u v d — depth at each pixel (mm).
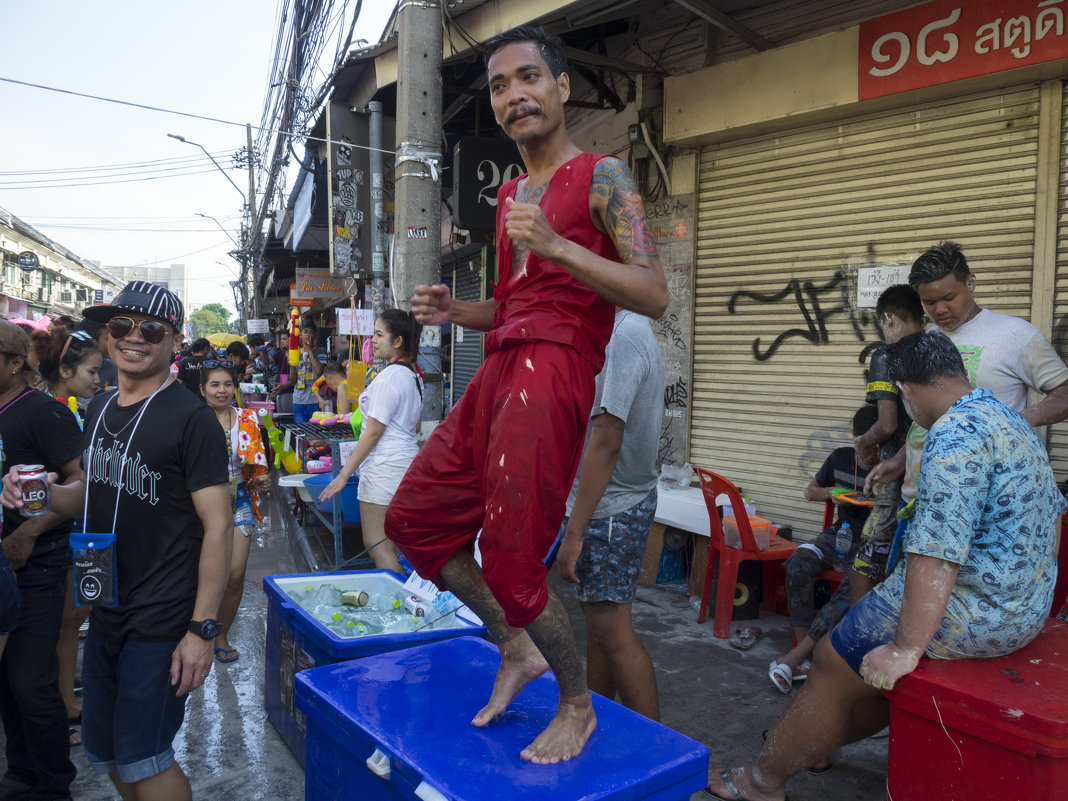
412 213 5129
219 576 2332
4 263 36062
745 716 3521
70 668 3467
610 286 1460
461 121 8695
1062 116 4348
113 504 2324
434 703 2205
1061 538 3398
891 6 4949
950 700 2094
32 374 4043
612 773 1824
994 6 4301
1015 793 1987
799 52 5184
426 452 1844
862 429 4238
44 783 2836
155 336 2354
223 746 3324
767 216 5680
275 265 21766
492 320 2023
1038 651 2361
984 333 3186
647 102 6348
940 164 4816
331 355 15367
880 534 3365
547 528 1592
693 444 6215
